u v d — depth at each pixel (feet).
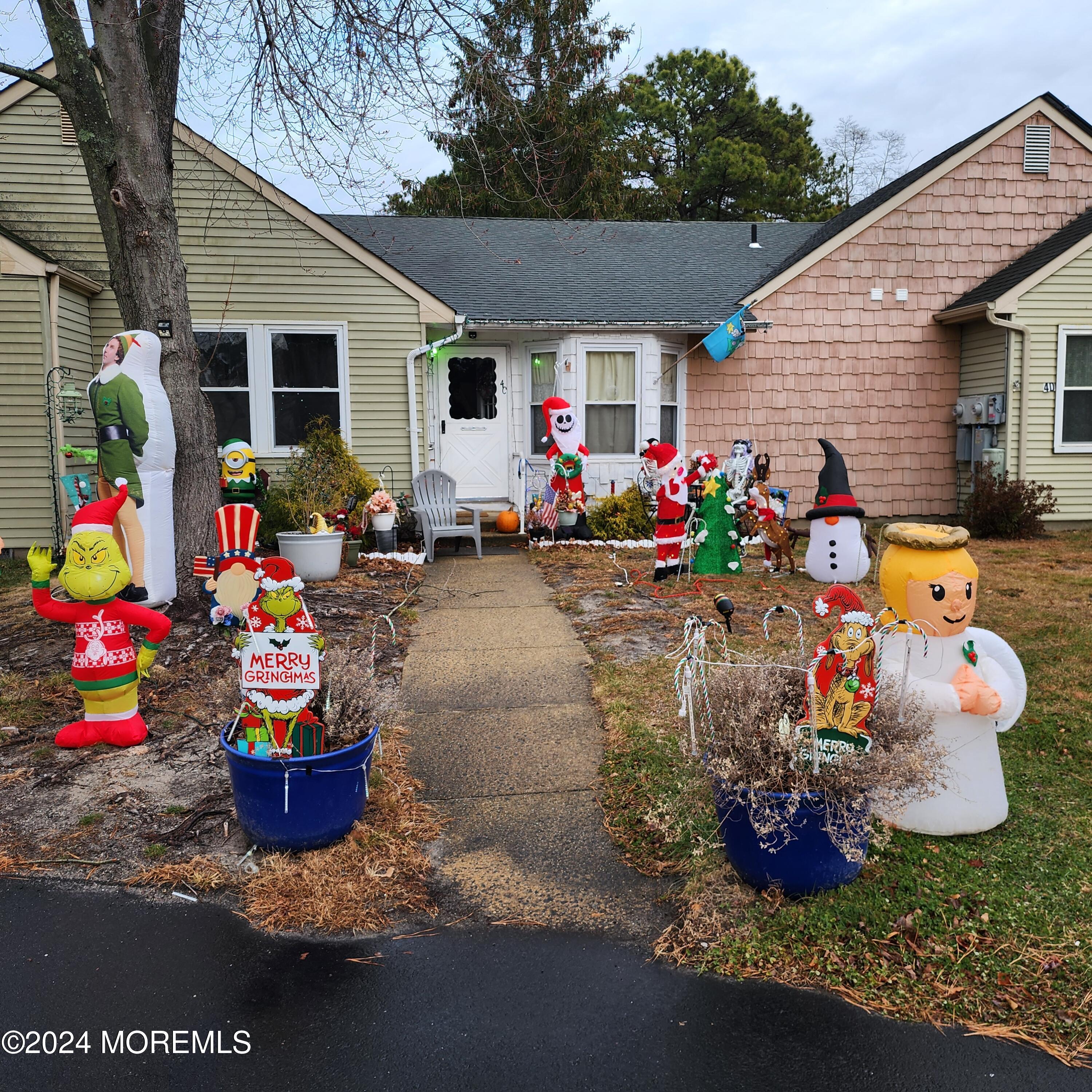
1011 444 37.60
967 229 40.14
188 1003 8.98
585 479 37.32
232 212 33.42
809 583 26.71
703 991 9.12
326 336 34.65
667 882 11.24
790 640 20.18
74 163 32.55
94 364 33.55
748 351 39.19
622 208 60.18
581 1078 7.94
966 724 11.70
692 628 12.67
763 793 9.96
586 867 11.60
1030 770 13.65
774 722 10.83
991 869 10.93
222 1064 8.14
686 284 40.75
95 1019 8.73
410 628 22.33
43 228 32.58
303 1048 8.34
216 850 11.97
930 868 10.96
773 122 92.43
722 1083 7.87
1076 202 40.63
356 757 11.74
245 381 34.27
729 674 11.80
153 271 21.36
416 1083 7.89
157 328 21.44
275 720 11.65
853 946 9.60
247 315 33.88
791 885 10.39
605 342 36.78
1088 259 36.78
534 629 22.25
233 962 9.66
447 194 54.49
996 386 38.22
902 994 8.93
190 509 21.89
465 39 23.20
